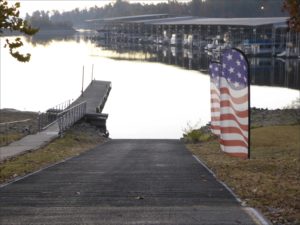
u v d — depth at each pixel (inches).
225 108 639.8
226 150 651.5
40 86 2751.0
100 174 518.9
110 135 1526.8
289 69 3814.0
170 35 7421.3
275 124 1202.6
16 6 426.3
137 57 5137.8
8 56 4618.6
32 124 1370.6
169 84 2999.5
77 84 2856.8
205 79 3277.6
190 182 450.9
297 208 331.0
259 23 4975.4
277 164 592.1
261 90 2603.3
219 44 5516.7
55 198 365.7
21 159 714.8
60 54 5211.6
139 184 438.3
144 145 1067.3
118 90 2706.7
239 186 422.6
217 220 291.0
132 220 291.6
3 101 2191.2
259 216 300.7
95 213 310.8
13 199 361.4
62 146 964.0
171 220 291.3
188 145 1034.7
